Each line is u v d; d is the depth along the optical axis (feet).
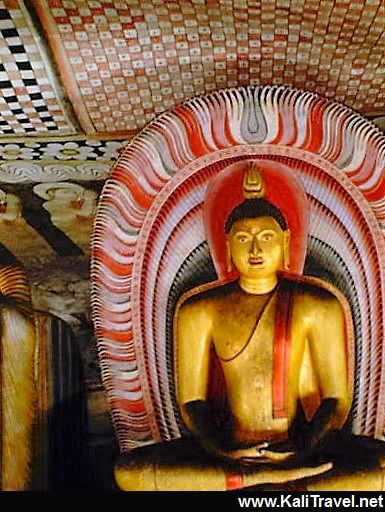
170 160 17.75
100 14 16.89
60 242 20.18
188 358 17.58
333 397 17.25
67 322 19.98
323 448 16.85
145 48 17.53
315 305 17.51
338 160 17.54
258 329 17.38
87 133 19.04
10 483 18.45
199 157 17.75
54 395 19.20
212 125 17.58
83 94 18.25
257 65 17.94
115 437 19.65
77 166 19.65
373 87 18.28
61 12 16.83
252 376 17.21
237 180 17.81
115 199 17.84
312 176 17.71
